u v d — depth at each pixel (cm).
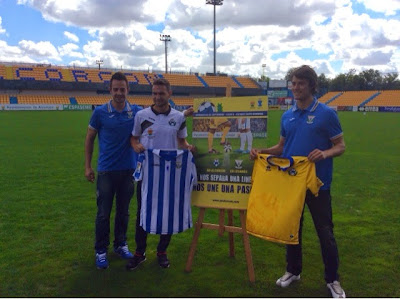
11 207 675
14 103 5169
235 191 412
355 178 937
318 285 393
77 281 402
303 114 373
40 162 1170
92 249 489
